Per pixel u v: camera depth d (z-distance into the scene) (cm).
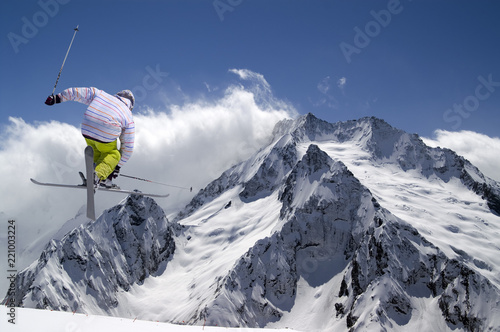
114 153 864
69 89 848
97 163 852
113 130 838
